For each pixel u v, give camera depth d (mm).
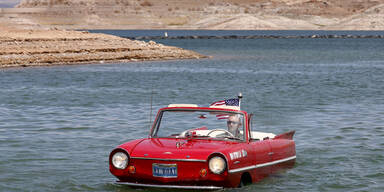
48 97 35406
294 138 21141
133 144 13891
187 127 14570
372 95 37250
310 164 16828
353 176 15469
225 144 13836
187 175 13023
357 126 23859
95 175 15336
